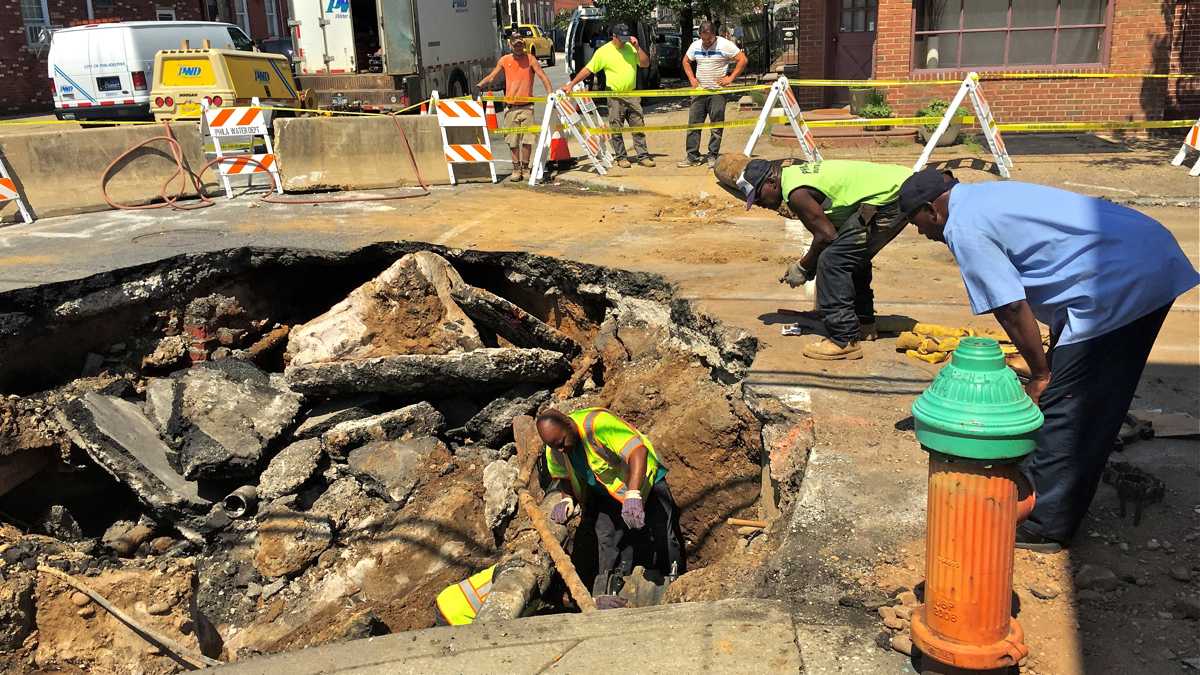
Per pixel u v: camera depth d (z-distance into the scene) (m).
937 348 5.34
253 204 10.55
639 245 8.41
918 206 3.38
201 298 8.09
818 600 3.31
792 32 28.08
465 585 5.29
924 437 2.65
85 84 17.34
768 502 5.18
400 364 7.21
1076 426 3.27
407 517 6.32
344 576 6.05
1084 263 3.11
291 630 5.74
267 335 8.49
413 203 10.53
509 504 6.36
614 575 5.37
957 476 2.62
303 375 7.28
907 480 4.03
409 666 3.17
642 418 6.48
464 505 6.38
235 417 7.00
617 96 12.16
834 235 5.19
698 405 5.95
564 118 11.86
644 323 7.32
